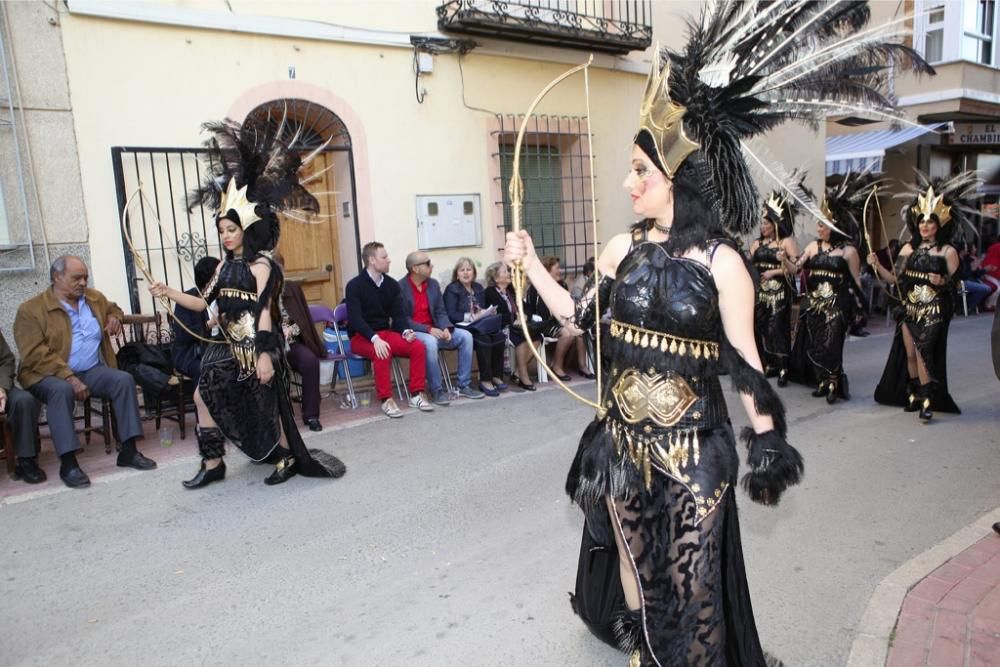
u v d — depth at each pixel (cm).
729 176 244
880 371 890
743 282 227
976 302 1411
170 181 659
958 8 1451
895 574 365
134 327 647
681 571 228
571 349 886
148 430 643
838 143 1538
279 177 485
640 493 235
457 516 453
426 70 820
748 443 231
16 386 535
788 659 298
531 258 254
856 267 738
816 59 265
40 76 610
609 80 992
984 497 472
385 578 377
